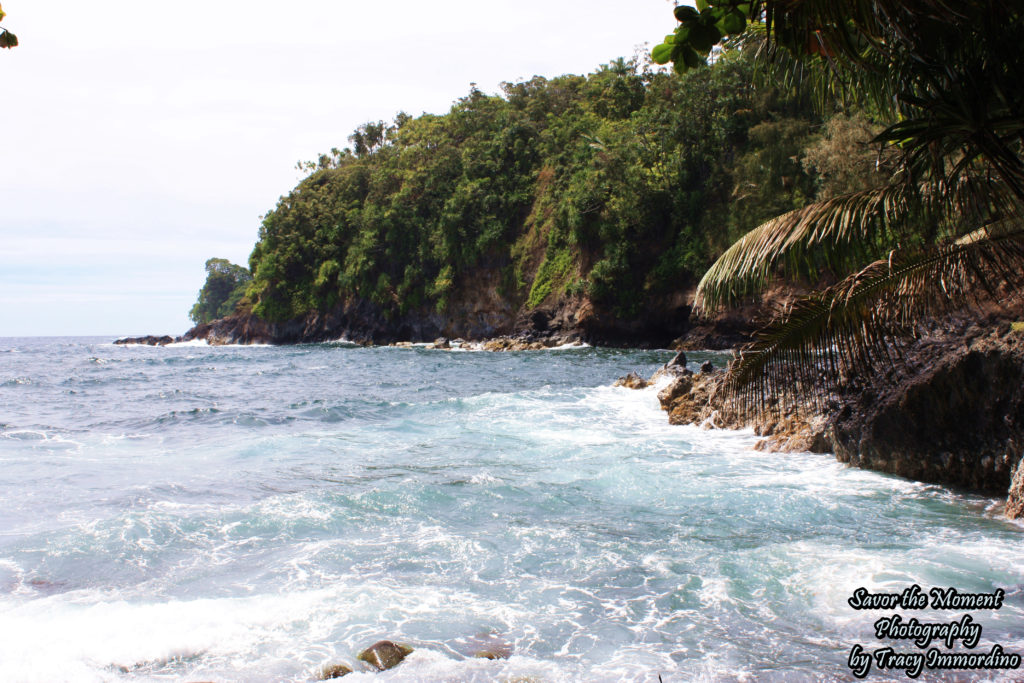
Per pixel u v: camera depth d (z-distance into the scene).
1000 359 7.92
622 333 51.69
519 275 58.91
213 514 7.82
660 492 8.55
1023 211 5.55
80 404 19.64
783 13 4.02
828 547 6.48
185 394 22.38
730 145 49.56
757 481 8.98
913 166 5.38
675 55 3.65
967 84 4.83
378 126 96.00
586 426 13.52
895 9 4.44
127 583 5.98
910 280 5.48
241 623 5.18
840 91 6.80
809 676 4.29
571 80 74.25
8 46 4.21
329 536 7.08
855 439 9.73
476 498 8.41
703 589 5.65
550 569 6.15
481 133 68.19
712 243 47.22
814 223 5.97
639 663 4.50
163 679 4.42
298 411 16.64
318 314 73.12
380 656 4.56
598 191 51.41
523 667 4.48
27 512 8.11
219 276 133.38
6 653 4.73
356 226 73.06
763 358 5.69
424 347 59.84
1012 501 7.32
